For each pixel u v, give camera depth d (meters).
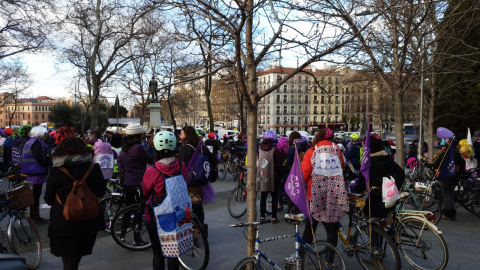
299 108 74.44
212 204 8.88
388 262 4.70
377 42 7.43
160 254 3.84
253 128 3.79
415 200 7.63
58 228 3.50
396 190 4.48
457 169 7.47
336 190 4.18
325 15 5.57
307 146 6.79
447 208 7.28
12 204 4.53
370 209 4.61
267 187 6.86
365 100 34.56
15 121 127.62
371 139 4.73
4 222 5.98
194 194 5.31
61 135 7.09
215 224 6.96
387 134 60.53
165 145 3.67
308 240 4.52
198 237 4.53
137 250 5.31
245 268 3.55
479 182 7.81
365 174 4.50
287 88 78.56
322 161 4.21
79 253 3.61
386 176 4.56
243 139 16.50
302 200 4.13
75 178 3.53
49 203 3.63
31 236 4.66
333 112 81.19
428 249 4.55
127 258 4.99
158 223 3.61
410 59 9.47
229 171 13.54
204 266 4.43
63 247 3.56
